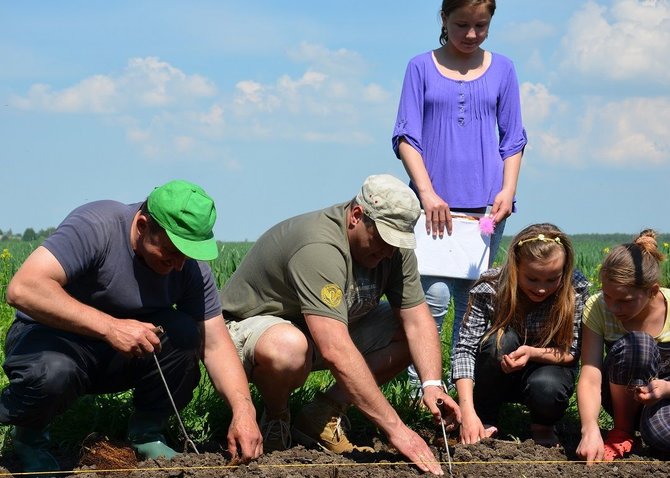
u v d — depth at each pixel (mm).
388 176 4504
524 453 4652
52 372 4207
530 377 4828
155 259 4273
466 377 4855
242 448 4348
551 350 4836
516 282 4754
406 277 4719
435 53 5352
